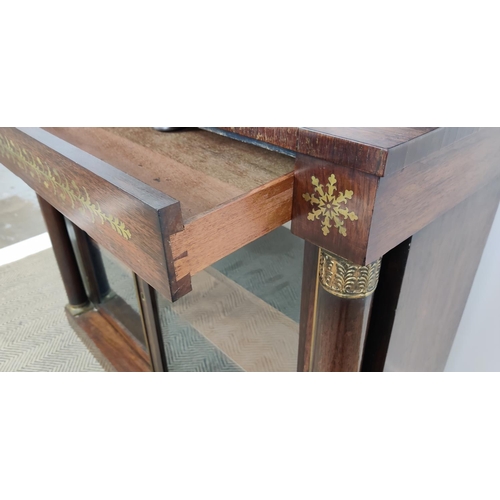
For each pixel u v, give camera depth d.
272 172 0.43
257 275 0.68
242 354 0.75
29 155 0.48
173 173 0.43
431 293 0.61
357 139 0.35
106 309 1.20
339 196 0.38
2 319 1.27
